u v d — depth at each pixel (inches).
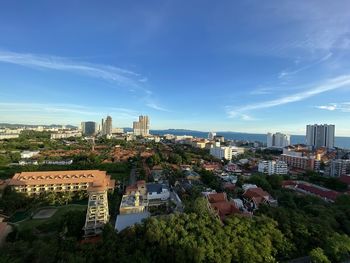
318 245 2674.7
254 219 2915.8
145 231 2554.1
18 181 4884.4
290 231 2797.7
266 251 2453.2
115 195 4571.9
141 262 2164.1
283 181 5954.7
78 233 3127.5
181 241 2379.4
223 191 4950.8
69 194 4687.5
